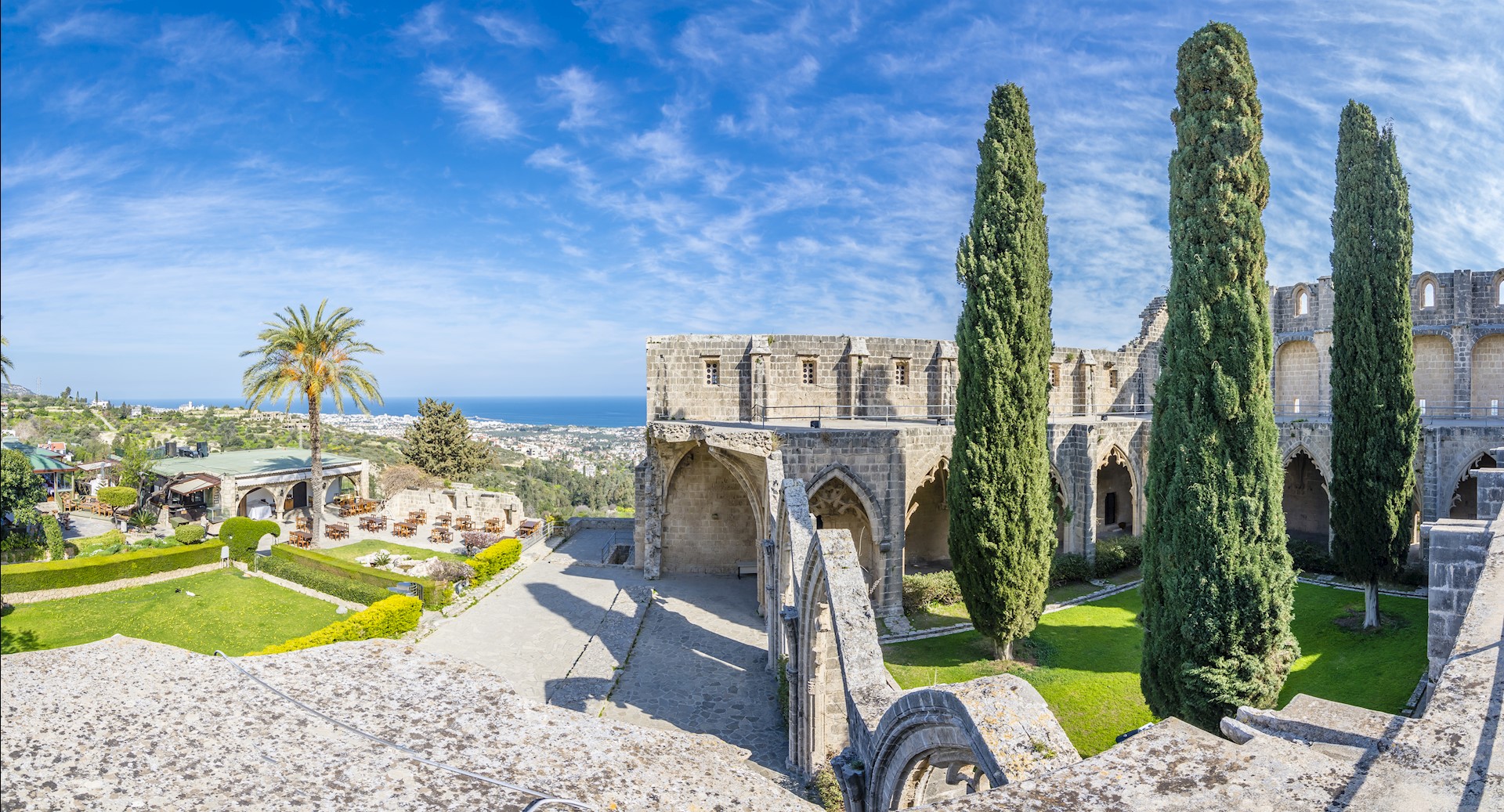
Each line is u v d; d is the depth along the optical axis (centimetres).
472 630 2531
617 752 362
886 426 3038
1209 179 1509
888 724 909
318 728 343
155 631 2456
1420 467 2838
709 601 3000
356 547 3972
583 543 4262
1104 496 4197
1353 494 2341
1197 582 1442
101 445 7475
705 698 1995
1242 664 1400
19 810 257
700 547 3494
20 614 2603
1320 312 4281
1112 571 3172
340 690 383
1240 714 515
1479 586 709
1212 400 1454
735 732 1797
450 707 378
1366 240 2372
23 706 331
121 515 4747
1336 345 2412
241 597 2864
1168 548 1509
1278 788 335
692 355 3625
